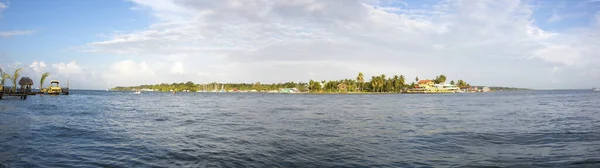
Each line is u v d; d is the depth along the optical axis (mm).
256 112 43344
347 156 13891
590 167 11789
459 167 11906
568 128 23484
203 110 48000
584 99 89375
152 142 17469
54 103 63281
